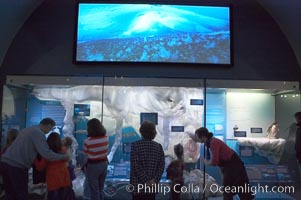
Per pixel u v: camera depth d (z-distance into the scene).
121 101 6.77
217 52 7.04
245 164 6.74
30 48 7.04
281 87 6.72
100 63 6.98
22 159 4.70
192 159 6.52
